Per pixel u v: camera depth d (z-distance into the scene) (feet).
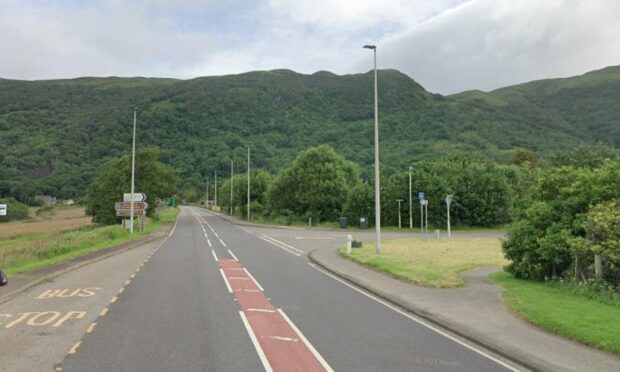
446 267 71.87
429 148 387.14
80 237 121.29
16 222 246.88
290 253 98.63
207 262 81.61
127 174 206.69
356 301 47.73
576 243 53.21
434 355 29.50
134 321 37.55
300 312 41.88
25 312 40.78
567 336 33.12
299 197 231.91
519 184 211.20
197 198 555.69
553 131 521.65
